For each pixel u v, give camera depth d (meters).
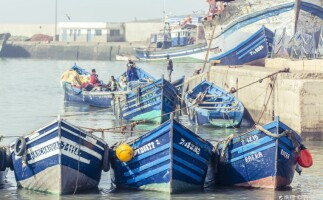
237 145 30.64
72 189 29.70
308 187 30.88
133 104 52.84
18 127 52.00
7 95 79.62
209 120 50.12
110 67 144.62
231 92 51.91
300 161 30.75
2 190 30.38
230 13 87.25
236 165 30.70
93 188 30.62
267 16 81.56
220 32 89.75
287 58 60.69
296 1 76.50
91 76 69.69
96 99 65.94
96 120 55.81
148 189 29.97
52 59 198.50
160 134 29.22
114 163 30.61
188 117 53.50
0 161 31.03
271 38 69.44
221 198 28.70
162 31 180.88
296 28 77.25
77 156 29.23
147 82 58.00
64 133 28.88
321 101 41.69
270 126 29.77
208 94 53.03
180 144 29.25
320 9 76.69
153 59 146.62
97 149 29.95
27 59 196.62
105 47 191.25
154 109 51.91
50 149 29.05
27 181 30.28
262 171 30.14
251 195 29.30
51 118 57.47
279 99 45.53
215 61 70.94
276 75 46.34
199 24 150.12
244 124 52.56
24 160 29.78
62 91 85.44
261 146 30.00
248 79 52.84
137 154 29.86
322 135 41.78
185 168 29.55
